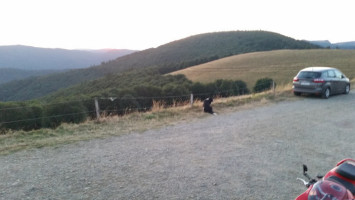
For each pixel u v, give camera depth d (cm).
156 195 421
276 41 15388
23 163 538
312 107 1248
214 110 1174
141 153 615
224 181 480
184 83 5094
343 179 268
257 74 5603
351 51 6594
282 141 727
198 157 596
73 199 401
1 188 429
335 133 814
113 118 984
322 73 1497
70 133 786
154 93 3644
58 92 8925
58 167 521
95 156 588
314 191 224
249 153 630
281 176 507
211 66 7631
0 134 798
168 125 902
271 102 1387
